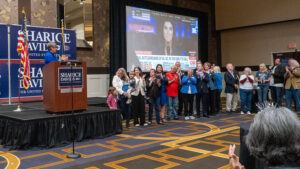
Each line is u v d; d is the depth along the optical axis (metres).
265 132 0.96
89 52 10.24
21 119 4.96
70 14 9.80
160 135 6.01
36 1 9.05
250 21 13.36
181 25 13.13
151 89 7.30
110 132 6.08
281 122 0.95
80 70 5.70
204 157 4.28
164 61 12.35
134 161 4.13
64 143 5.27
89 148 5.01
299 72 8.27
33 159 4.38
